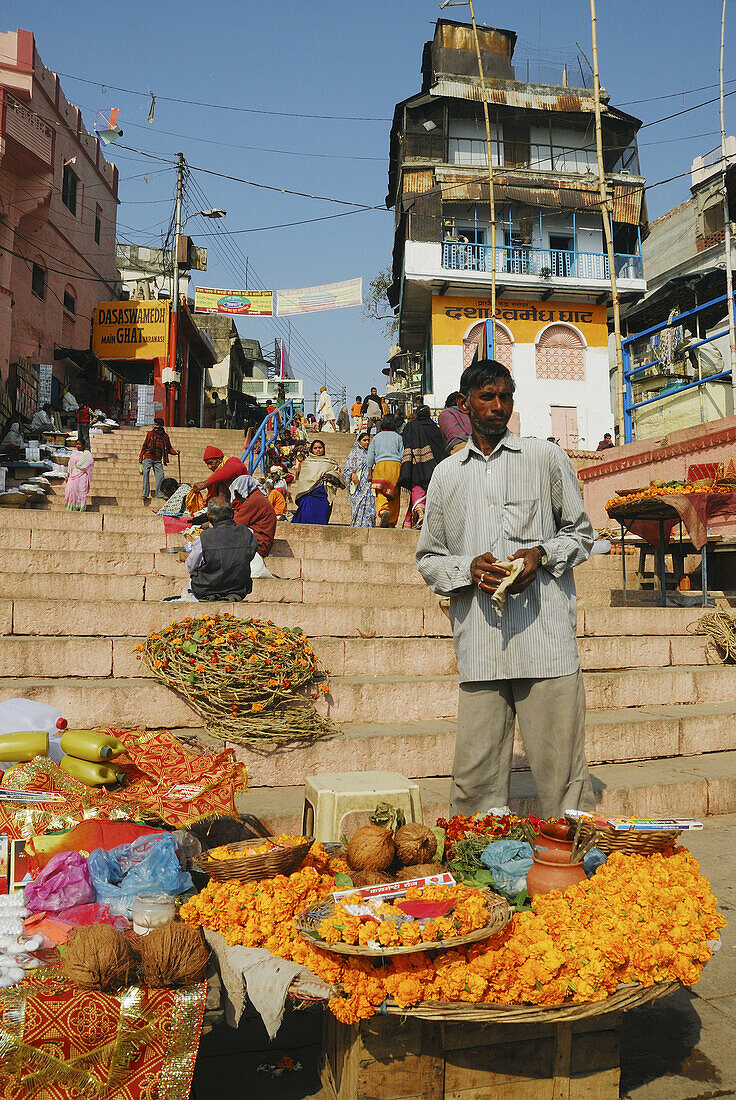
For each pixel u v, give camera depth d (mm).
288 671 4809
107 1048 2236
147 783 3490
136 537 8000
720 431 9602
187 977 2369
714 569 9016
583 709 3410
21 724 3885
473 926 2309
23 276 18875
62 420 19094
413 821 3691
